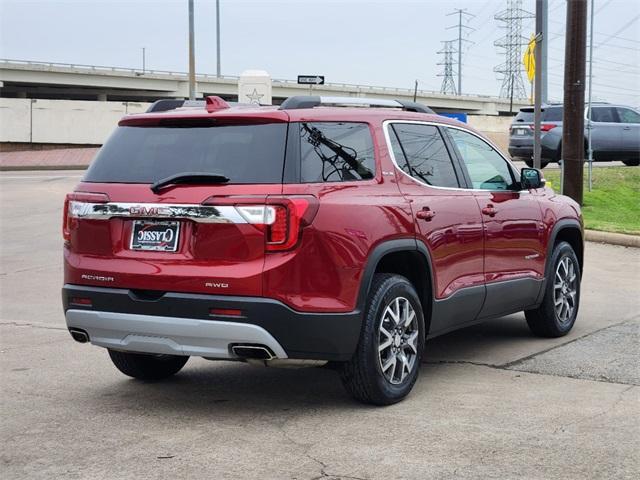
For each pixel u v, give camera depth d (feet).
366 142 18.37
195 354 16.55
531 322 24.76
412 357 18.60
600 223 48.88
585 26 51.52
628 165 77.56
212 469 14.29
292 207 16.11
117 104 181.16
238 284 16.01
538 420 16.78
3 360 22.85
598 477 13.74
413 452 14.97
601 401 18.13
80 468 14.46
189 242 16.61
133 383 20.39
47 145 175.22
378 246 17.44
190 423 16.99
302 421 16.97
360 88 320.91
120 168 17.79
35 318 29.09
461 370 21.11
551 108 70.74
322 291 16.43
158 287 16.61
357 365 17.26
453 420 16.83
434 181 19.98
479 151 22.25
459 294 20.15
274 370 21.65
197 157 17.12
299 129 16.98
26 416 17.61
